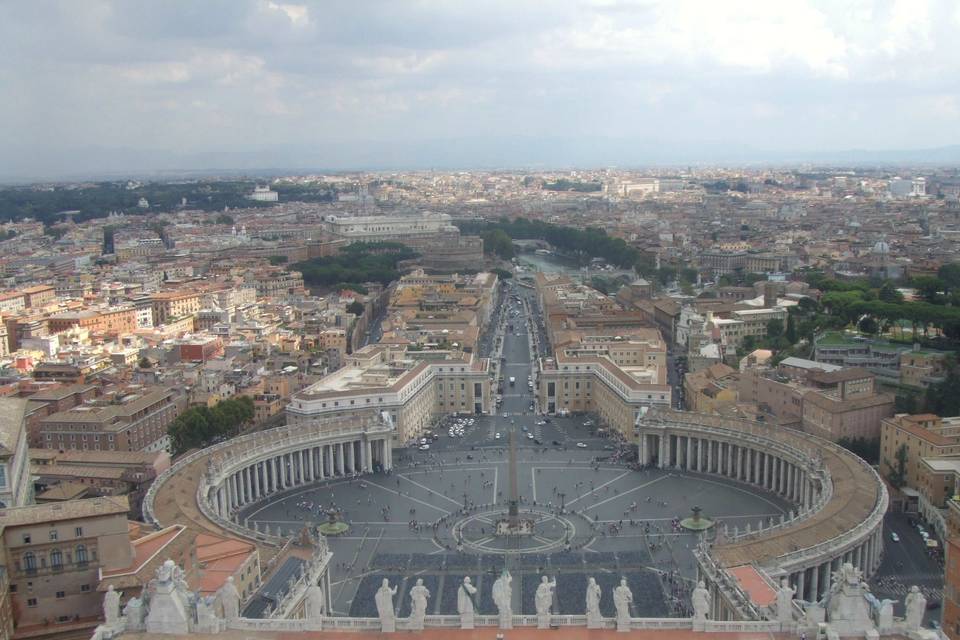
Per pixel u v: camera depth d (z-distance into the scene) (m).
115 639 114.56
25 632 147.88
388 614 119.88
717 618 174.75
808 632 114.00
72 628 149.38
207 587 162.62
